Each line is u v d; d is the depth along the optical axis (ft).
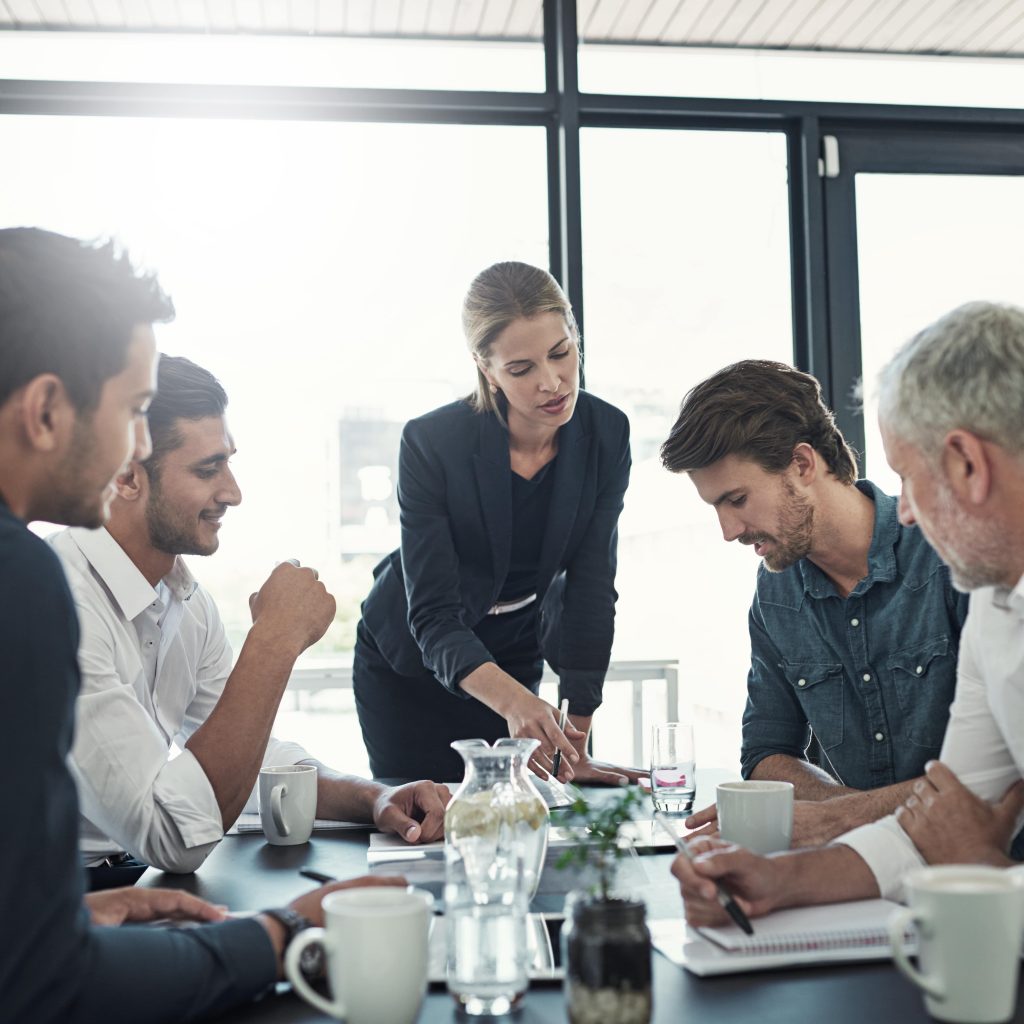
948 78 11.28
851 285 11.09
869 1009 2.85
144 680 5.74
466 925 2.95
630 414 10.87
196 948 2.95
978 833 3.84
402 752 8.00
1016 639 4.09
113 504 5.59
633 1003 2.61
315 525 10.36
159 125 10.21
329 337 10.37
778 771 5.74
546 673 10.78
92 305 3.08
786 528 5.52
